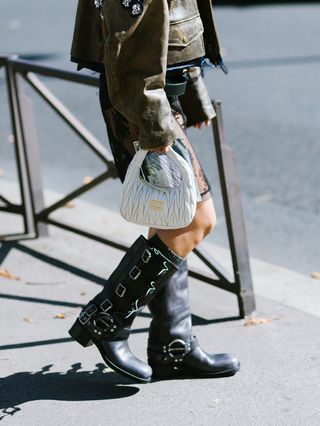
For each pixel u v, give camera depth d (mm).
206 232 3193
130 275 3158
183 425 3074
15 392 3326
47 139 8250
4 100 9938
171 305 3322
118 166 3219
